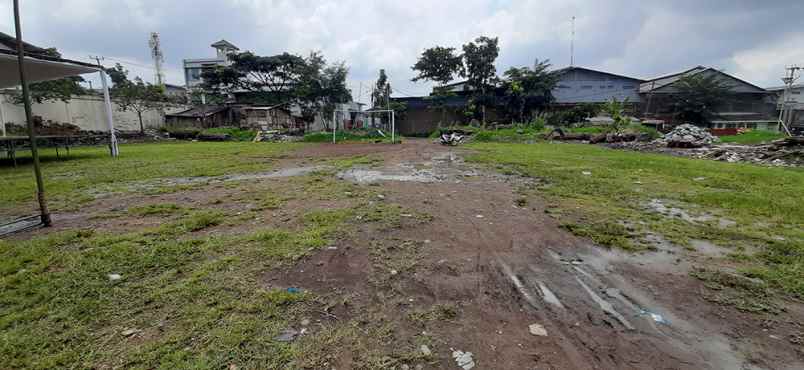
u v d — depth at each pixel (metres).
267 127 25.39
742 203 4.45
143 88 24.27
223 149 14.35
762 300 2.11
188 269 2.49
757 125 27.77
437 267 2.56
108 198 4.95
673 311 1.99
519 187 5.69
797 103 30.97
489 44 27.08
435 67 28.16
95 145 16.17
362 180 6.46
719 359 1.59
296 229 3.39
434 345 1.68
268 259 2.66
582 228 3.48
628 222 3.71
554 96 29.86
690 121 28.67
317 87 27.89
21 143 9.72
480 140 20.25
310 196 4.96
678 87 28.33
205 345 1.65
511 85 26.73
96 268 2.49
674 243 3.09
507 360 1.58
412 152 13.01
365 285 2.27
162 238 3.15
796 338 1.74
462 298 2.13
